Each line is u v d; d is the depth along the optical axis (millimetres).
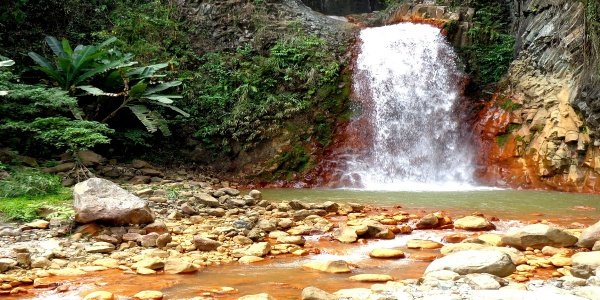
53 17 13195
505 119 12352
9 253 4883
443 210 7758
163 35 14234
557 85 11477
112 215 5930
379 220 6855
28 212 6398
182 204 7535
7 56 11594
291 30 15297
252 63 14141
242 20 15289
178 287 4199
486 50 14703
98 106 11305
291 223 6668
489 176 11891
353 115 13516
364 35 15445
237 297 3916
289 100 13211
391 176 12852
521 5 14484
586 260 4371
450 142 13250
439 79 14336
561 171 10719
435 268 4273
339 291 3832
